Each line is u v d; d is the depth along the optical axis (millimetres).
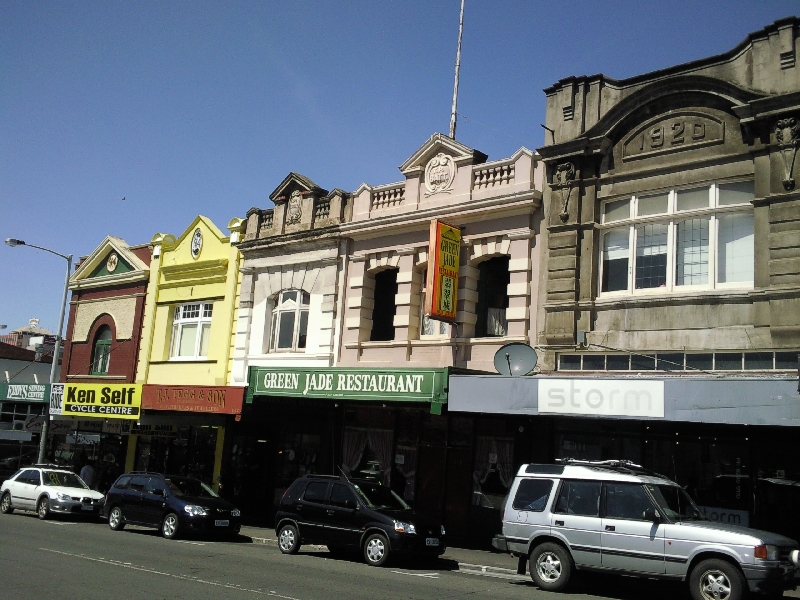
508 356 16688
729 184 15766
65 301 29609
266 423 24672
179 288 28031
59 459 32094
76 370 31812
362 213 22391
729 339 15062
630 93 17156
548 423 17828
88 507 22391
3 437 34969
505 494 18547
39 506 22641
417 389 16969
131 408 24422
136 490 19797
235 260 26031
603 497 12289
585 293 17219
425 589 12070
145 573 12672
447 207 19984
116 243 31203
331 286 22625
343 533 15391
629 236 17016
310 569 13961
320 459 22750
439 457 20094
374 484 16391
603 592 12523
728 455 15445
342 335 22172
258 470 24719
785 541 11047
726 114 15875
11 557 13930
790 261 14484
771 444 15016
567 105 18328
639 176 16922
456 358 19312
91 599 10320
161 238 29203
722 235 15773
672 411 13227
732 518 15141
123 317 30078
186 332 27672
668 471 16047
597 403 14109
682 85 16453
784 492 14742
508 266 19219
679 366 15609
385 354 20938
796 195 14594
